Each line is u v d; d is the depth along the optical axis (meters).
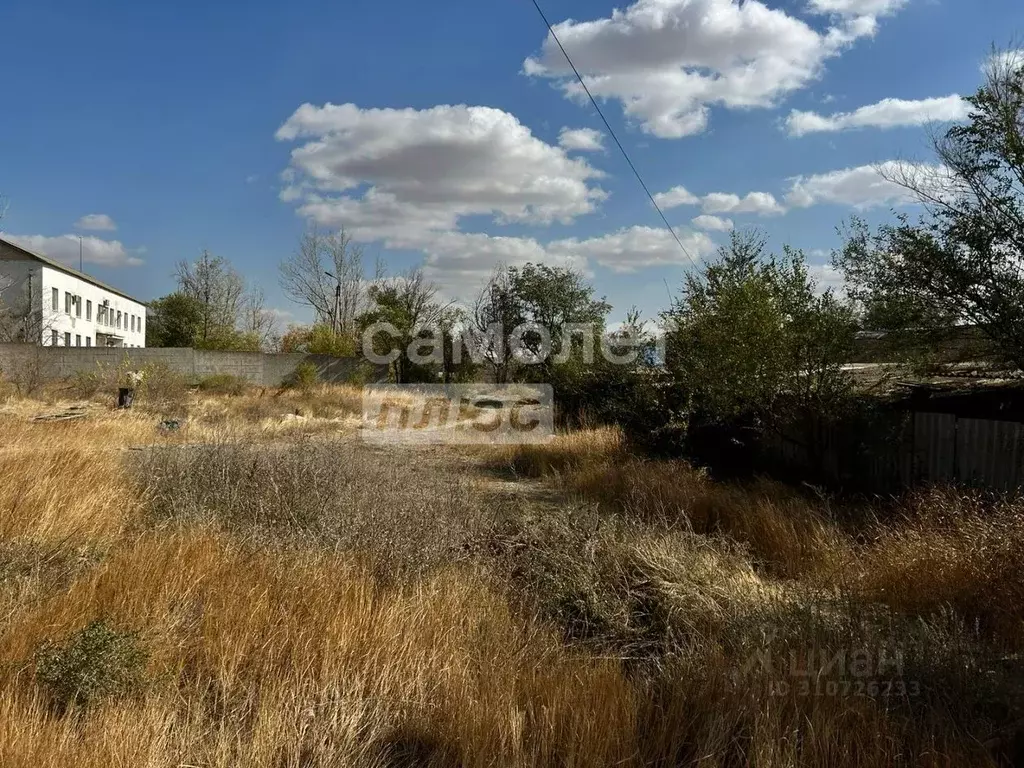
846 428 8.42
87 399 19.17
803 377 8.54
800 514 6.30
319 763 2.69
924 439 7.46
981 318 6.84
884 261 7.36
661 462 9.14
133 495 6.51
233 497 6.29
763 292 8.62
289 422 15.49
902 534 5.27
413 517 5.55
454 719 2.97
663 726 2.90
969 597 4.17
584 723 2.86
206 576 4.29
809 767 2.66
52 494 5.76
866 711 2.93
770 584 4.98
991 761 2.61
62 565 4.70
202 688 3.27
